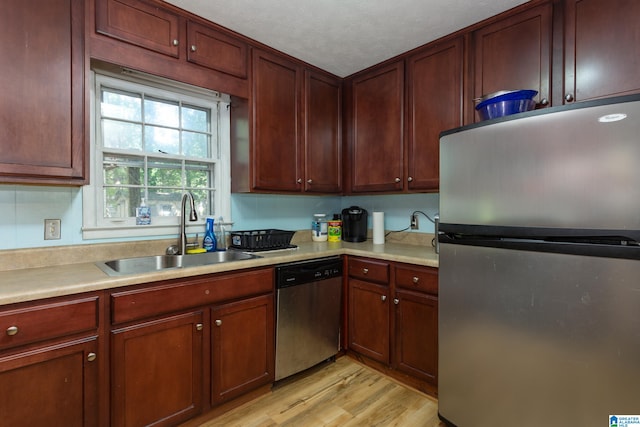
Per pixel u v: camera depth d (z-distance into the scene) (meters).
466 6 1.78
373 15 1.87
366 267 2.24
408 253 2.14
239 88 2.13
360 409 1.83
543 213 1.23
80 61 1.50
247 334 1.83
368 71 2.59
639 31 1.43
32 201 1.64
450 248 1.55
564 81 1.64
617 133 1.07
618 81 1.48
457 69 2.04
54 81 1.42
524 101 1.55
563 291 1.18
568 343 1.17
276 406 1.85
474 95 1.97
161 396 1.51
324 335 2.25
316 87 2.59
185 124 2.22
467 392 1.49
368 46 2.23
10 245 1.58
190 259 2.07
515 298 1.31
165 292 1.51
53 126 1.42
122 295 1.39
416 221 2.66
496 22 1.88
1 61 1.31
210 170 2.34
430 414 1.78
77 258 1.74
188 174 2.24
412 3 1.75
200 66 1.94
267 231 2.39
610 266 1.09
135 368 1.44
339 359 2.42
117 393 1.39
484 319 1.41
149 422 1.48
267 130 2.28
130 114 1.98
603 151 1.10
